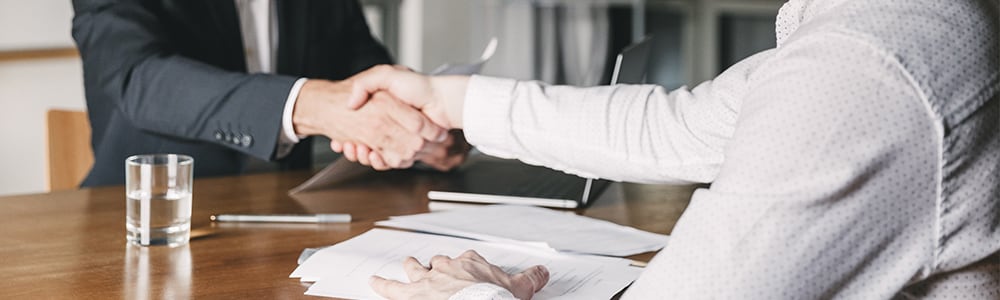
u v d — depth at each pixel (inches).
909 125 30.7
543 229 53.8
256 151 65.6
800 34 32.9
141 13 72.1
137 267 45.7
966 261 32.0
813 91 31.2
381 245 49.7
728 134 43.2
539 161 49.1
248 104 65.1
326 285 42.8
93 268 45.4
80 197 61.6
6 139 137.8
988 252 32.0
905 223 31.6
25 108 138.6
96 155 76.8
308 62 83.9
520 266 46.5
